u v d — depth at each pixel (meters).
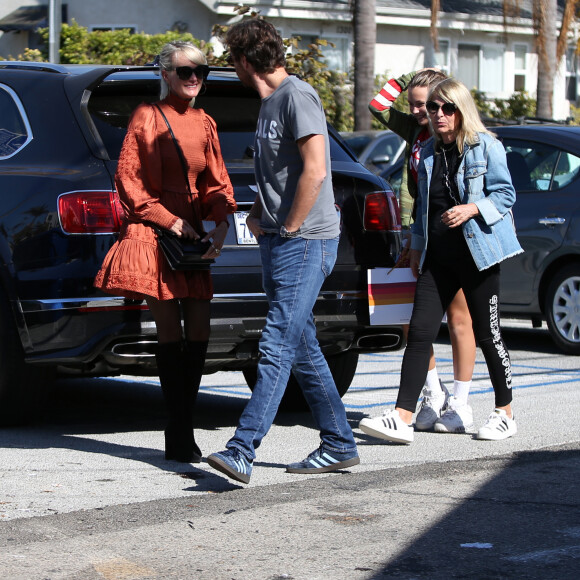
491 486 7.84
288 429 10.29
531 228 15.64
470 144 9.02
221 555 6.32
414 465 8.53
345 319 9.63
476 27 47.16
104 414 11.25
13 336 9.51
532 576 5.96
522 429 9.93
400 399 9.21
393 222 10.05
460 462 8.61
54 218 8.98
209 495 7.64
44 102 9.66
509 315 16.25
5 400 9.82
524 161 16.05
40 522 6.96
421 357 9.21
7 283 9.19
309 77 23.34
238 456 7.63
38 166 9.36
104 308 8.84
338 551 6.38
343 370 10.86
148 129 8.22
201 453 8.91
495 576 5.96
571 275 15.29
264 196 7.87
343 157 10.27
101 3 43.38
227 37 7.75
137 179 8.19
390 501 7.45
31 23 46.19
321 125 7.62
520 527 6.84
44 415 11.12
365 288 9.76
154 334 8.91
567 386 12.50
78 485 7.95
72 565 6.13
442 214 9.09
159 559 6.24
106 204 8.92
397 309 9.45
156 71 9.79
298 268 7.76
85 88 9.52
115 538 6.63
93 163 9.15
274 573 6.02
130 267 8.10
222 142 9.76
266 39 7.64
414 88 9.77
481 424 10.20
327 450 8.27
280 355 7.75
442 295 9.26
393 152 25.45
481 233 9.05
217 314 9.12
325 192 7.85
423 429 10.02
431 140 9.32
